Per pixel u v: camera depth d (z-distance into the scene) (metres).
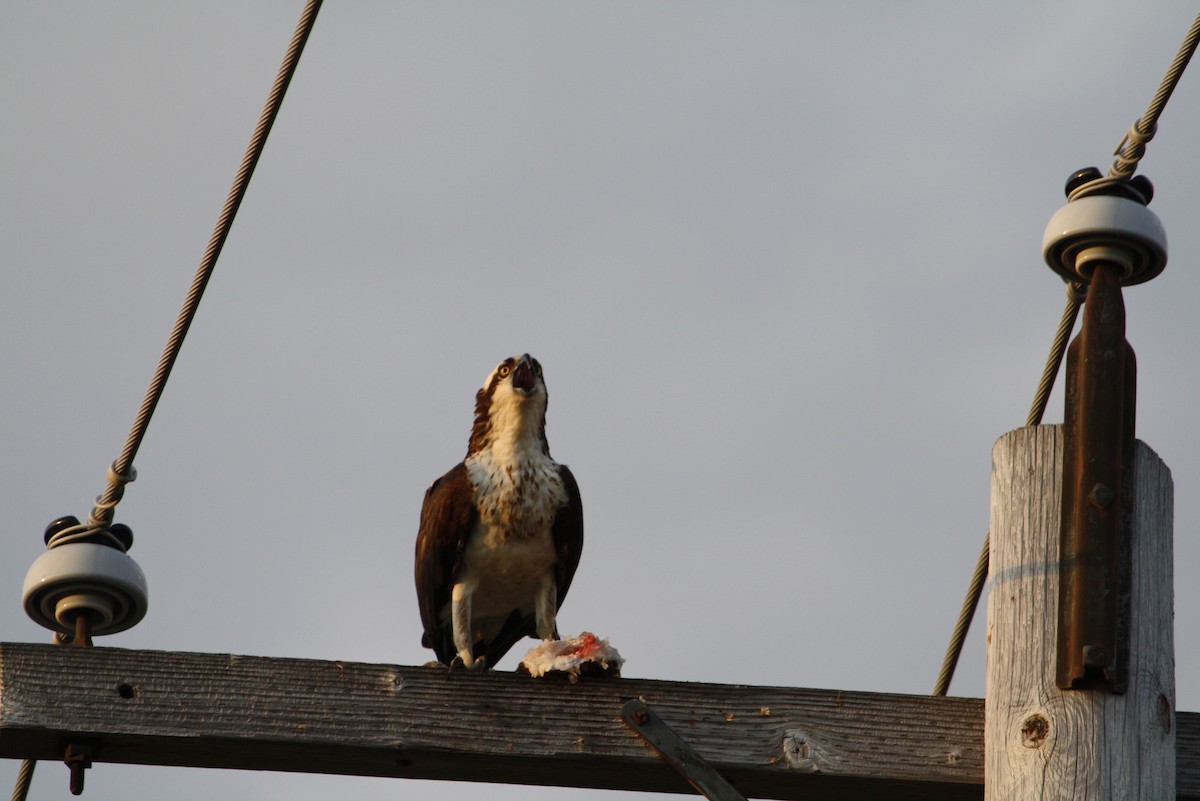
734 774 8.93
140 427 10.32
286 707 8.94
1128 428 8.44
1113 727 7.98
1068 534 8.29
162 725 8.82
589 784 9.26
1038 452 8.52
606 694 9.08
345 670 9.06
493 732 8.97
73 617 10.30
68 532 10.50
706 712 9.01
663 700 9.05
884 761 8.84
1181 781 8.62
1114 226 8.63
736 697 9.05
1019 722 8.14
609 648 9.16
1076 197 8.96
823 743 8.91
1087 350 8.51
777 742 8.92
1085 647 8.02
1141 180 9.03
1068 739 7.99
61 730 8.74
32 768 11.12
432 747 8.91
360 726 8.93
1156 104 8.84
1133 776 7.91
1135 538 8.27
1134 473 8.36
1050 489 8.43
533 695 9.07
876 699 9.01
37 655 8.90
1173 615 8.41
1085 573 8.15
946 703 8.98
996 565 8.52
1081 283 9.08
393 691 9.03
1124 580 8.20
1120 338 8.51
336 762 9.13
